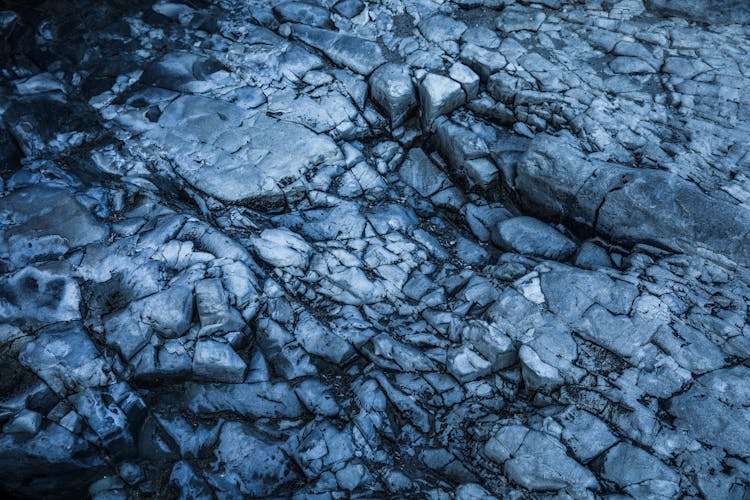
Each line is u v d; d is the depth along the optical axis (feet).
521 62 14.70
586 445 9.70
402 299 12.12
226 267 11.42
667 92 14.21
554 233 12.87
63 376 10.19
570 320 11.00
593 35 15.48
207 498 9.71
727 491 8.98
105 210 12.12
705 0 15.84
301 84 14.65
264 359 11.02
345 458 10.09
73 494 10.12
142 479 10.00
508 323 11.21
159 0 15.55
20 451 9.50
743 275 11.22
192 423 10.48
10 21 14.10
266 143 13.60
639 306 10.92
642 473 9.30
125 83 14.12
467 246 13.20
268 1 16.10
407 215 13.56
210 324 10.89
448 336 11.44
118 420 10.03
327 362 11.23
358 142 14.53
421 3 16.08
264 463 10.09
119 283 11.18
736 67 14.62
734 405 9.73
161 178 13.10
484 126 14.16
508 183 13.46
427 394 10.93
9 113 12.89
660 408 9.93
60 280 11.07
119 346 10.63
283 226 12.90
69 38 14.42
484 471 10.00
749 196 11.99
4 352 10.41
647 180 11.93
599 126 13.44
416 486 9.84
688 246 11.61
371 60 14.88
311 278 12.07
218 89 14.32
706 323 10.65
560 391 10.43
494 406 10.70
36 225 11.61
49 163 12.65
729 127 13.47
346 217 13.17
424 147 14.75
